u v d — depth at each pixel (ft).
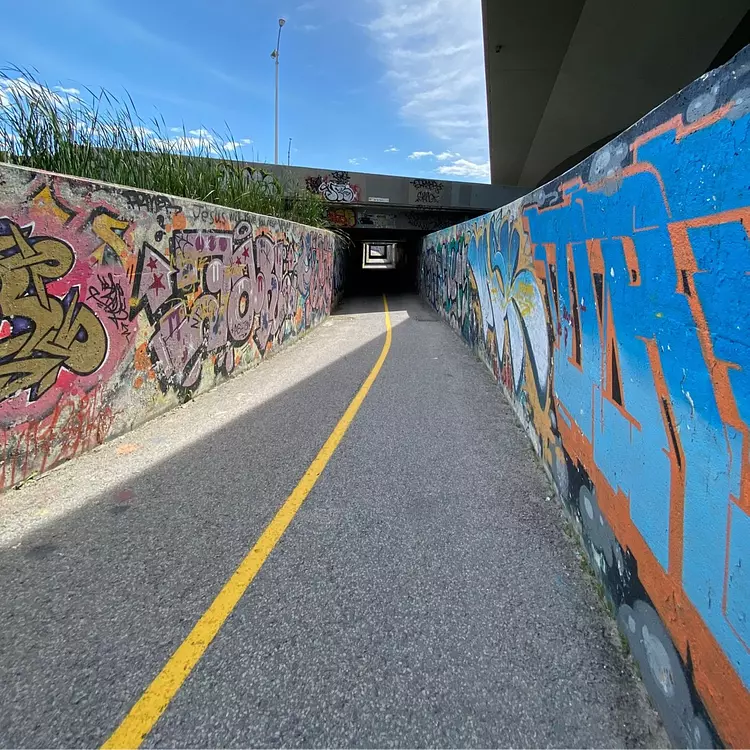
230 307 21.27
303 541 9.45
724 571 4.23
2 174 10.36
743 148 3.76
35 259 11.31
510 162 89.25
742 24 46.09
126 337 14.55
